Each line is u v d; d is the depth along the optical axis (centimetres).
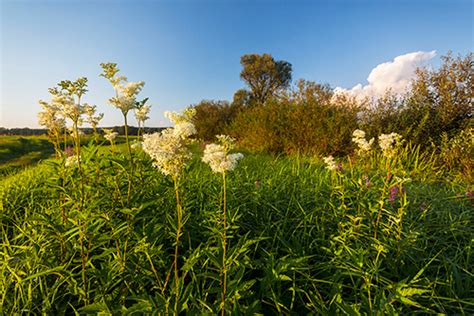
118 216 261
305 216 307
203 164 598
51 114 261
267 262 225
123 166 262
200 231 284
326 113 1133
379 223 288
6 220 367
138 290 210
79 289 196
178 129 203
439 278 225
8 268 210
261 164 719
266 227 300
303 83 1295
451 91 909
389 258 244
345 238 253
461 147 695
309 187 444
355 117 1052
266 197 386
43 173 584
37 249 226
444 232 312
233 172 506
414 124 908
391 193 338
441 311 184
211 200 372
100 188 265
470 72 877
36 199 420
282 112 1282
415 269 238
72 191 246
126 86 257
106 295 199
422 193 456
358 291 213
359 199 329
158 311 164
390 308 162
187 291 176
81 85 260
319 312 182
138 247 193
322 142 1036
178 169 201
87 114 283
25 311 199
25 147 1834
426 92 947
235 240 282
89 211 205
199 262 240
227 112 2838
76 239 219
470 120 826
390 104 1015
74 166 262
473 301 203
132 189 276
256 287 231
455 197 431
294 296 206
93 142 301
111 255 240
